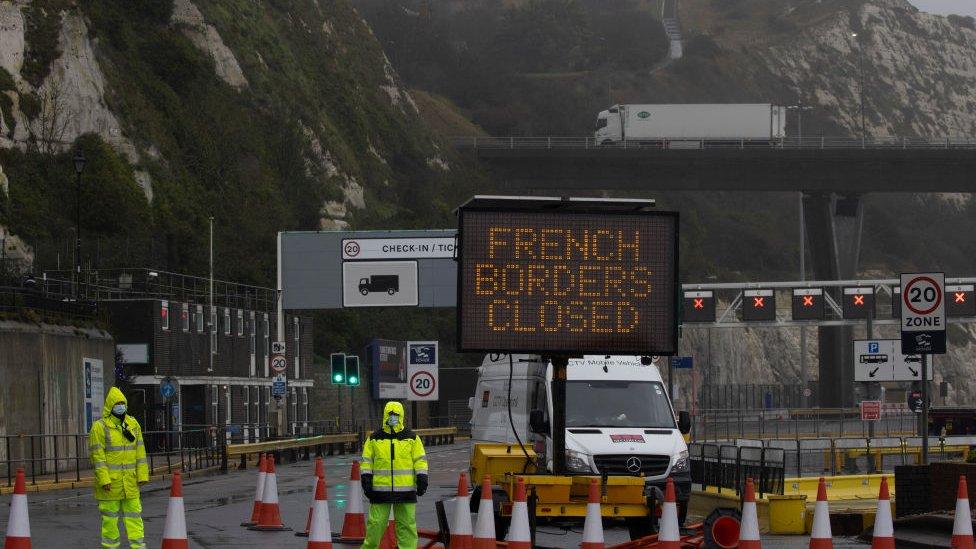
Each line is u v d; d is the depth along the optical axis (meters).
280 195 154.38
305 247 91.06
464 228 29.02
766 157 185.75
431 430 117.00
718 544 26.86
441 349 166.38
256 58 169.75
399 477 25.91
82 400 69.00
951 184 186.38
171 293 107.81
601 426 35.72
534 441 36.19
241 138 154.25
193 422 97.75
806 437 103.44
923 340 33.06
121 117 131.38
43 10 123.81
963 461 31.98
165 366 92.50
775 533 36.47
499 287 29.08
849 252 193.25
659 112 190.12
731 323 125.88
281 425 87.12
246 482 60.66
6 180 108.06
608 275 29.41
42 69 121.06
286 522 39.00
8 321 61.66
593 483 26.14
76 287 79.75
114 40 143.25
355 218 170.00
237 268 132.88
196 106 150.00
